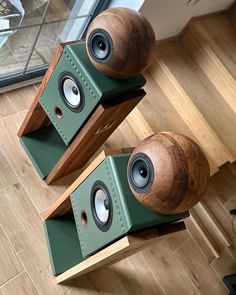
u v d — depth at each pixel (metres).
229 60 2.07
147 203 0.87
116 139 1.81
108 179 0.98
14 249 1.25
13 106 1.57
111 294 1.36
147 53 1.03
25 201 1.37
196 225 1.80
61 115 1.27
